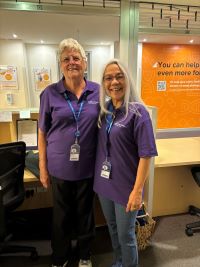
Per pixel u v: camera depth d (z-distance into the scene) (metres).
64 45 1.38
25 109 2.18
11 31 3.06
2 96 2.80
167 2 2.39
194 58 4.54
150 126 1.25
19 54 3.52
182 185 2.45
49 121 1.52
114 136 1.28
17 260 1.82
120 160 1.30
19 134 2.26
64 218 1.60
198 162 2.11
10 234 1.96
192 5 2.44
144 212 1.92
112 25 2.52
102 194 1.41
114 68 1.28
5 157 1.59
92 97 1.47
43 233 2.15
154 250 1.93
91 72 3.47
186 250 1.93
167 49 4.36
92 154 1.49
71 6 1.95
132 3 2.06
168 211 2.47
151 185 1.96
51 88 1.49
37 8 1.91
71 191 1.56
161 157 2.21
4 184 1.64
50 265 1.77
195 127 4.80
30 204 2.51
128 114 1.26
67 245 1.68
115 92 1.30
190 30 2.30
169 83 4.52
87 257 1.70
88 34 2.96
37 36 3.20
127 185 1.32
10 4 1.87
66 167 1.45
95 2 2.06
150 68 4.36
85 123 1.42
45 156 1.56
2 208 1.63
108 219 1.52
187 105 4.70
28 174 1.86
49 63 3.73
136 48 2.14
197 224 2.15
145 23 2.36
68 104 1.44
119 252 1.60
